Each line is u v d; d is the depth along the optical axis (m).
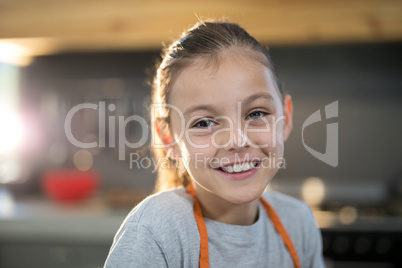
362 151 2.47
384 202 2.29
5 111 2.66
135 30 2.07
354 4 1.92
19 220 2.04
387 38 1.99
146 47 2.23
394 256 1.88
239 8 1.98
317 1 1.95
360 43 2.12
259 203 0.82
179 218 0.68
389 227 1.89
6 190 2.52
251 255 0.72
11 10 2.13
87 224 2.02
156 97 0.88
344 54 2.40
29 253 2.06
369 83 2.42
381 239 1.89
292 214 0.85
